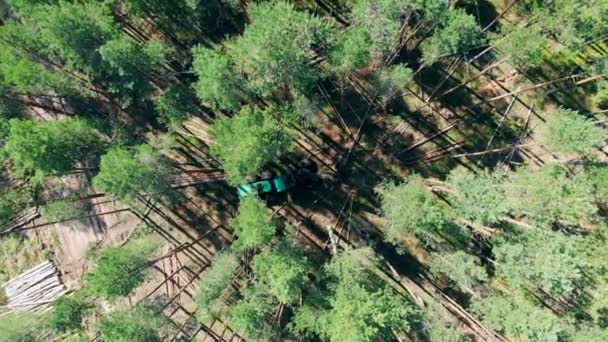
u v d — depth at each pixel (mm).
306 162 28484
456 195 25031
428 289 28234
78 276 28906
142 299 27156
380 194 27984
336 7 28812
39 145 21875
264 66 23109
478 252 27328
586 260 23203
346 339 21328
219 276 25172
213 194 28891
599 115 28203
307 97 26391
